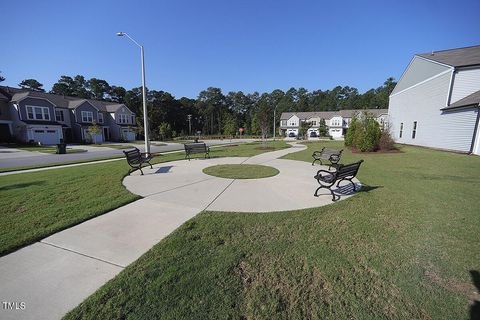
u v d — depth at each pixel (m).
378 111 57.34
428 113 18.70
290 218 4.45
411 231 3.92
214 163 11.55
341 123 62.62
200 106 84.56
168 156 15.16
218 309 2.25
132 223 4.23
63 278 2.69
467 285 2.61
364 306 2.30
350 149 18.20
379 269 2.88
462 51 18.81
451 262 3.04
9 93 32.41
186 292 2.46
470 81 15.58
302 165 10.88
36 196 5.80
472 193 6.19
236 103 95.44
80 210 4.80
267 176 8.30
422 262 3.03
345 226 4.11
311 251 3.26
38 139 30.42
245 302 2.34
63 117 35.78
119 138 42.41
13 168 11.03
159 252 3.20
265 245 3.42
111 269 2.86
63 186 6.84
